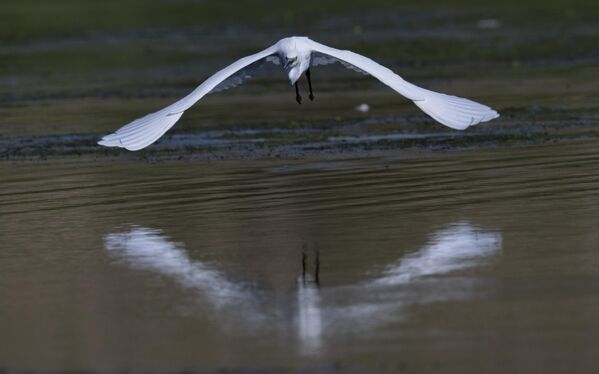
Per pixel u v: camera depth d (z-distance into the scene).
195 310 11.81
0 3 56.34
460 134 22.00
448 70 32.41
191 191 17.66
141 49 39.91
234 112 26.31
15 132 24.31
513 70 31.72
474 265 12.94
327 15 49.22
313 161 19.83
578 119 23.08
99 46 41.31
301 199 16.72
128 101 28.44
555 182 17.11
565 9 47.72
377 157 19.95
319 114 25.50
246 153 20.94
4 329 11.44
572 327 10.79
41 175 19.52
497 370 9.84
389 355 10.27
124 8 53.12
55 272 13.41
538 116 23.64
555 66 32.12
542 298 11.64
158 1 55.44
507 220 14.88
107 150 21.83
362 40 40.28
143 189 17.98
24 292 12.67
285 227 15.02
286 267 13.16
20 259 14.04
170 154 21.20
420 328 10.95
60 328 11.41
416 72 32.22
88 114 26.47
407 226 14.77
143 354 10.57
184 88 30.53
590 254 13.15
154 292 12.48
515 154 19.59
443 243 13.88
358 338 10.74
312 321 11.28
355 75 33.00
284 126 24.00
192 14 50.78
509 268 12.75
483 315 11.23
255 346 10.66
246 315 11.59
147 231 15.16
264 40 41.00
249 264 13.37
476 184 17.23
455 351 10.31
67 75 34.41
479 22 44.84
